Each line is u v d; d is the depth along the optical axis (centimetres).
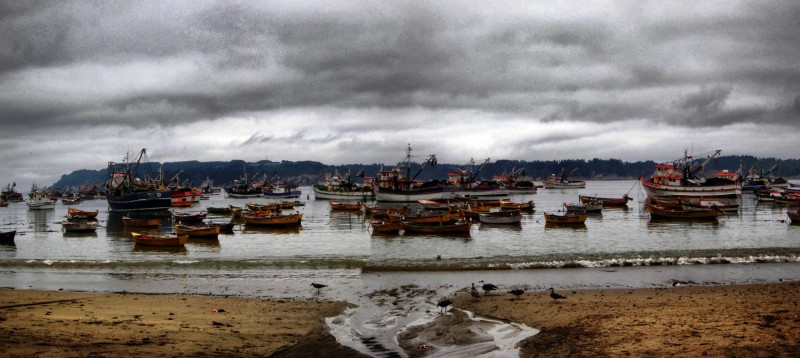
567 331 2394
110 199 14300
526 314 2748
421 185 16625
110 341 2186
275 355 2156
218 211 12394
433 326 2581
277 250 5703
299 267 4381
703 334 2205
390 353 2203
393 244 6138
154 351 2075
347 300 3203
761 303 2803
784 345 2017
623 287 3494
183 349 2127
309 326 2600
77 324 2469
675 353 1981
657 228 7838
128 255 5384
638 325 2400
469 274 4012
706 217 9031
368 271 4181
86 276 4100
